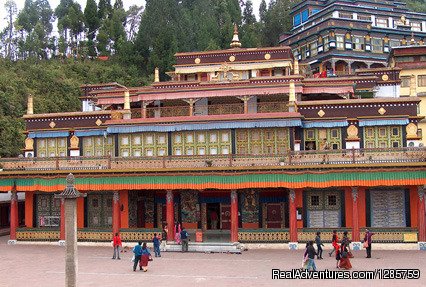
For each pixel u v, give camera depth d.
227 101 51.06
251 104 48.81
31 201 48.12
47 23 137.62
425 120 65.38
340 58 82.62
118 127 47.03
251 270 31.23
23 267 33.50
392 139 44.72
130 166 43.16
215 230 46.75
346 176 39.81
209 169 41.50
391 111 44.94
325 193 43.44
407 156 39.38
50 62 111.94
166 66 103.00
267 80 50.66
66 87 95.38
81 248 42.94
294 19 107.50
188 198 47.31
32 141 51.19
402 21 94.62
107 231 44.59
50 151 50.78
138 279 28.64
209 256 38.00
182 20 111.94
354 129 45.19
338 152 40.44
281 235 41.81
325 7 98.88
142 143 47.34
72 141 50.06
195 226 47.03
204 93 49.12
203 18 113.88
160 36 105.69
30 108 52.31
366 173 39.56
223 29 110.00
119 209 44.34
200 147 46.22
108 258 37.28
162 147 46.97
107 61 116.50
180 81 54.19
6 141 72.69
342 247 30.94
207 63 56.31
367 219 42.56
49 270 32.22
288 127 44.75
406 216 42.09
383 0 99.62
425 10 140.62
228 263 34.31
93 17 130.25
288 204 45.03
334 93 50.78
